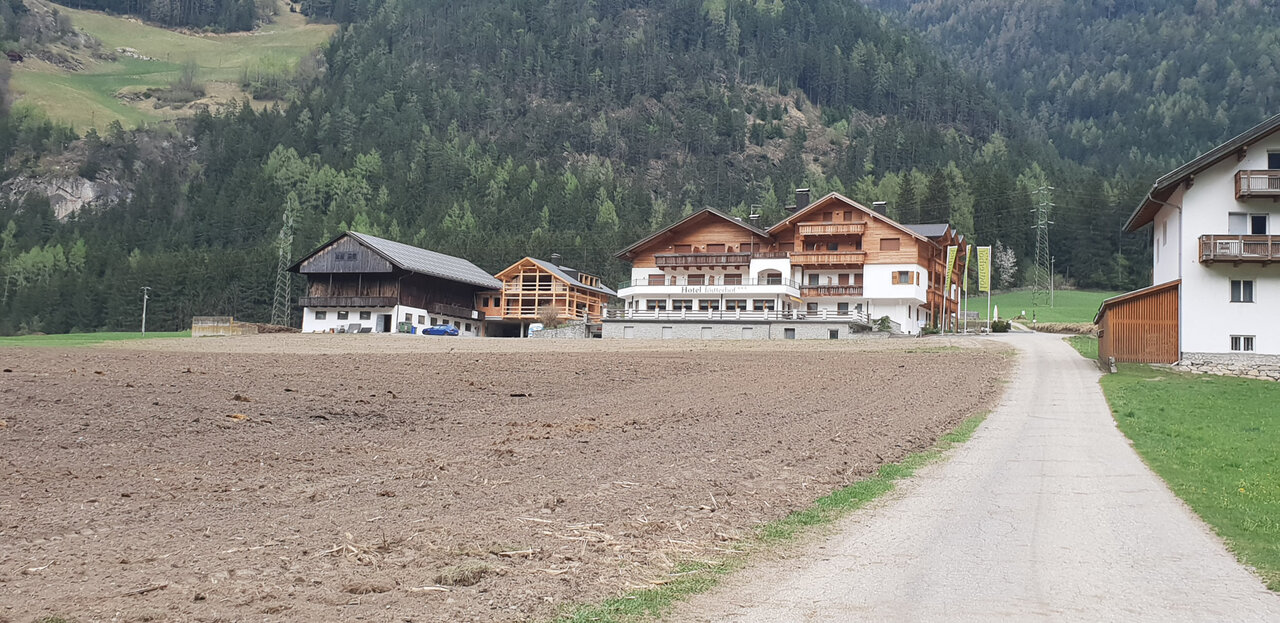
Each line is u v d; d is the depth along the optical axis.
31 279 165.38
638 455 19.70
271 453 19.33
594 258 157.50
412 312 99.62
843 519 14.11
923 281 91.56
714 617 9.30
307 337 76.00
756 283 91.81
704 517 13.77
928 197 165.38
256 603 9.14
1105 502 15.73
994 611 9.58
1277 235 47.06
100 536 11.75
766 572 11.07
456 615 9.03
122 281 143.00
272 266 142.25
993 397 35.44
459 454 19.80
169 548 11.17
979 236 161.00
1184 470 19.30
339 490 15.34
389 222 187.50
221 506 13.82
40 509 13.27
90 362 36.84
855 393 35.91
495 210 190.50
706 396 34.22
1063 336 75.31
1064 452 21.84
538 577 10.45
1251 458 21.06
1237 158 47.97
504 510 13.83
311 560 10.79
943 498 15.93
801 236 91.25
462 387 35.28
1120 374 45.69
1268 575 11.11
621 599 9.77
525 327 114.00
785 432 24.06
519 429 24.39
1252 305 47.69
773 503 15.02
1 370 30.56
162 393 27.30
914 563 11.55
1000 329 92.81
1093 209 155.62
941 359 54.12
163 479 15.94
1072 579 10.89
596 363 48.56
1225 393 37.59
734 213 194.00
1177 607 9.82
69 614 8.59
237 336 78.06
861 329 82.50
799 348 63.94
